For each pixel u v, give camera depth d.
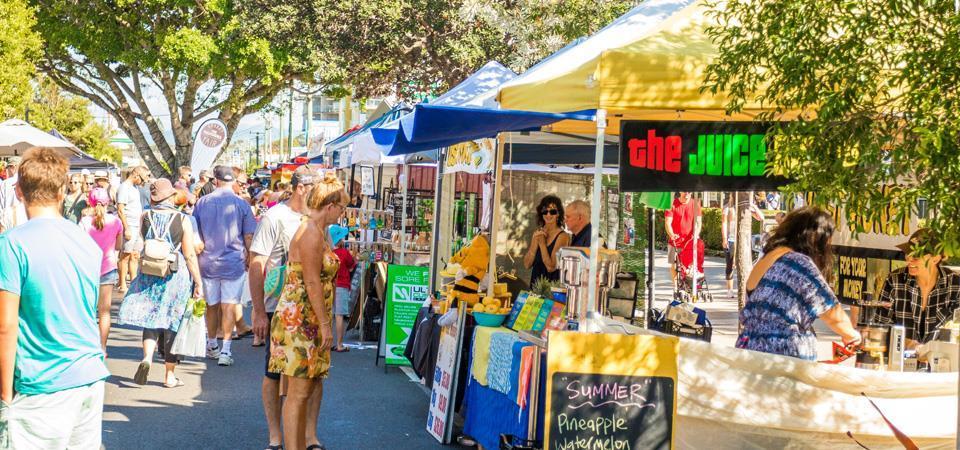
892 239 7.57
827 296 5.37
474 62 23.25
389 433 7.71
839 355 5.93
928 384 5.31
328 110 75.88
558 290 6.59
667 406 5.48
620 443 5.44
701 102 5.77
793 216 5.65
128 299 8.87
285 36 26.41
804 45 4.61
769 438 5.39
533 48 19.12
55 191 4.11
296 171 7.93
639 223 12.27
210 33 35.50
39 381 3.96
